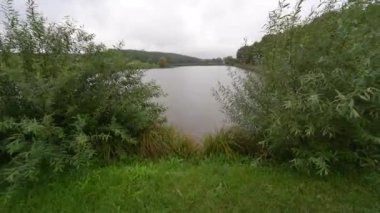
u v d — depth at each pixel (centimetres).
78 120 303
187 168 336
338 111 245
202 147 391
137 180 299
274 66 320
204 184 292
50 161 285
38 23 334
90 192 276
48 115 296
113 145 355
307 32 308
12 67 311
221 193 275
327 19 305
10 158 332
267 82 335
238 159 357
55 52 339
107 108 346
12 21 330
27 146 284
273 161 342
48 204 261
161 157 365
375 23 280
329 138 300
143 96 381
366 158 290
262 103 345
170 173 314
